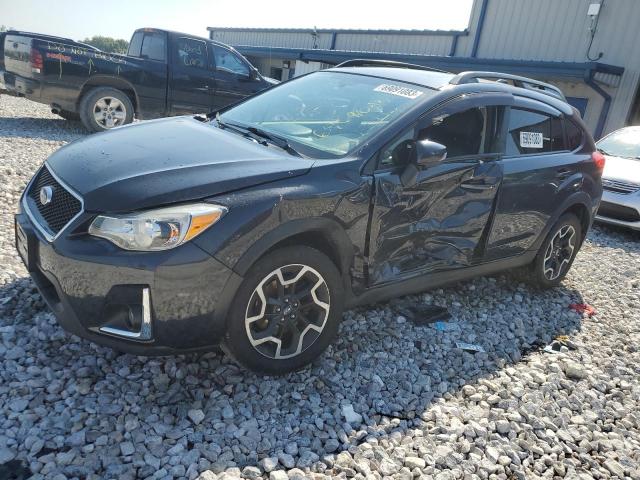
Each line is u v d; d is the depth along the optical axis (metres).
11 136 8.33
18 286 3.53
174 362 2.96
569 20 14.77
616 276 5.91
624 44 13.71
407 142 3.30
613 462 2.79
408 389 3.12
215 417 2.61
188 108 10.16
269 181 2.75
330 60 19.28
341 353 3.33
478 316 4.26
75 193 2.64
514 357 3.74
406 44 19.50
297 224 2.75
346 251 3.03
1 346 2.90
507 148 4.04
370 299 3.38
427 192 3.39
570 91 14.53
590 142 5.01
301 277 2.88
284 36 25.53
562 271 5.03
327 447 2.54
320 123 3.52
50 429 2.37
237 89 10.53
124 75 9.32
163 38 9.67
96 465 2.22
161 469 2.26
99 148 3.08
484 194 3.79
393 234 3.27
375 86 3.79
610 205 8.02
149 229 2.42
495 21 16.47
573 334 4.29
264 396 2.81
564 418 3.11
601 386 3.52
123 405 2.59
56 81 8.82
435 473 2.50
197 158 2.87
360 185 3.02
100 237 2.48
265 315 2.81
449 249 3.71
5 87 9.56
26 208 3.01
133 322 2.49
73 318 2.54
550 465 2.71
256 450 2.46
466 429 2.83
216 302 2.57
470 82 3.83
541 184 4.28
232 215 2.56
